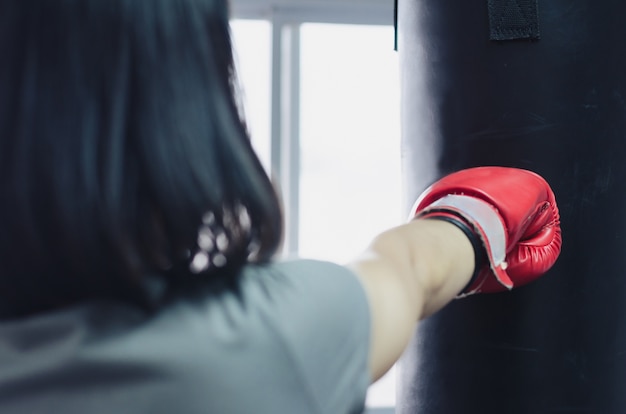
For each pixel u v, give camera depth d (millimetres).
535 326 1118
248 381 399
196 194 391
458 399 1150
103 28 385
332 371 440
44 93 377
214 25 430
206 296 419
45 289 386
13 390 372
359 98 2699
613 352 1132
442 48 1204
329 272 479
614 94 1134
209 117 408
